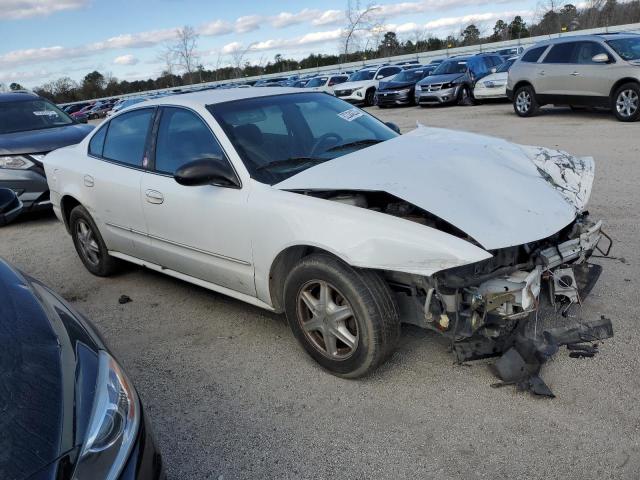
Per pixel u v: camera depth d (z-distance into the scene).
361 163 3.33
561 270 3.19
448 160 3.30
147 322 4.25
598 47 11.80
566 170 3.62
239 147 3.60
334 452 2.66
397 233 2.78
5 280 2.28
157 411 3.11
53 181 5.25
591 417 2.72
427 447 2.64
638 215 5.52
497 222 2.84
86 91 69.56
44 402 1.68
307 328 3.29
